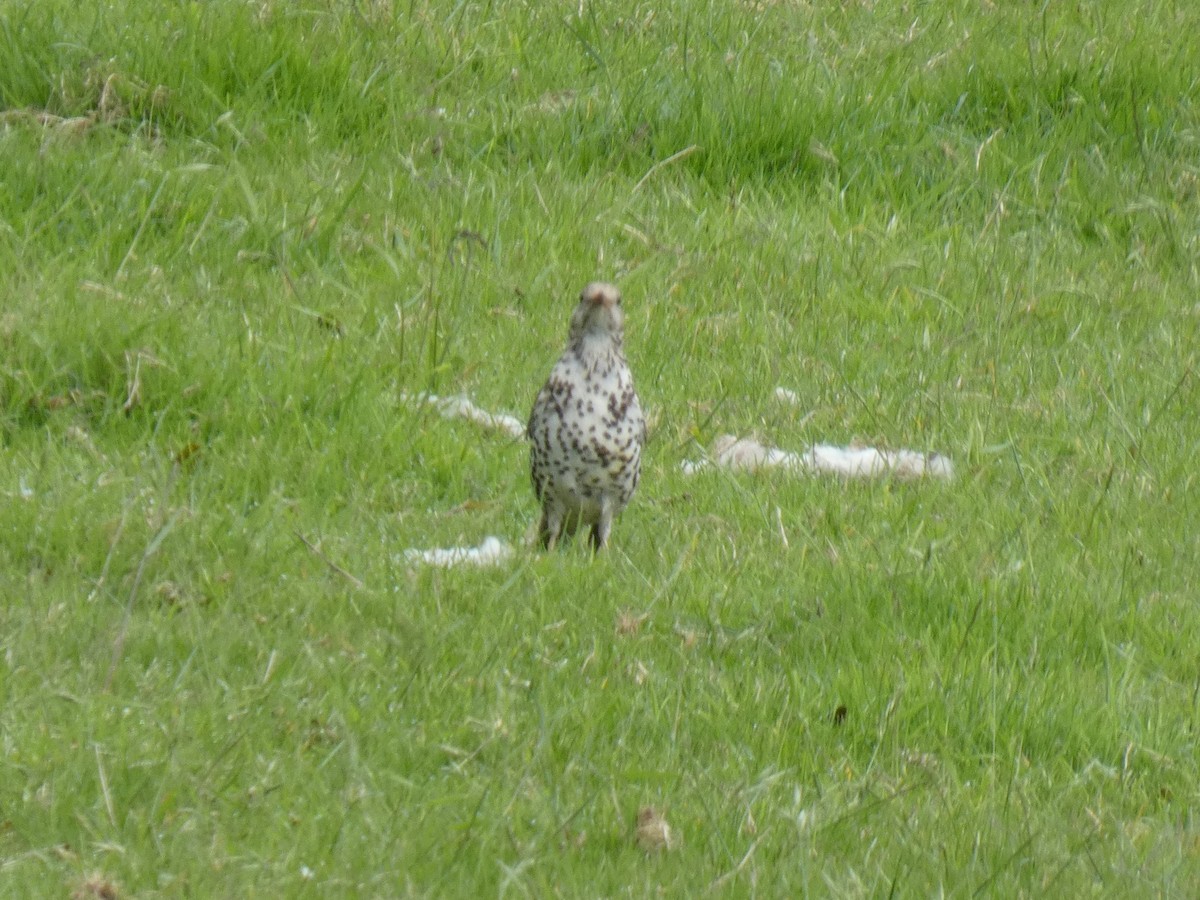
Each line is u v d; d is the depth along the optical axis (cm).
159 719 835
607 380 1074
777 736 889
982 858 802
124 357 1212
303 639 927
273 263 1448
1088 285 1606
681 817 808
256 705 858
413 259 1471
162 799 772
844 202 1706
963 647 985
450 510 1145
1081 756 910
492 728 860
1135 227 1706
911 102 1838
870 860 792
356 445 1190
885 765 884
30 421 1184
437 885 737
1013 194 1733
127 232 1411
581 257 1538
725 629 991
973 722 925
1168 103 1838
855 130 1769
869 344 1481
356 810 780
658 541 1116
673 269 1538
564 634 970
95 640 901
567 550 1090
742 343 1444
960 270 1608
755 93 1755
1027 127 1809
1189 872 802
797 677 945
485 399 1306
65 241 1420
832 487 1216
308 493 1138
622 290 1489
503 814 788
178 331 1249
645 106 1731
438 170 1612
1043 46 1861
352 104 1691
